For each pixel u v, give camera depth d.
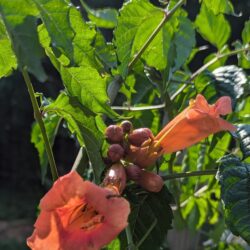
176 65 0.34
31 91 0.26
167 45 0.31
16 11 0.19
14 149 2.12
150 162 0.27
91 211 0.22
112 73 0.29
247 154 0.27
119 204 0.21
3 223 1.90
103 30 1.08
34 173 2.15
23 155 2.13
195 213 0.43
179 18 0.35
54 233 0.22
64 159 1.86
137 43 0.29
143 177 0.27
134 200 0.28
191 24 0.35
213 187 0.41
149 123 0.39
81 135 0.26
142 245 0.29
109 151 0.26
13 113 1.99
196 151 0.39
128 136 0.27
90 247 0.22
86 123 0.26
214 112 0.27
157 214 0.29
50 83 1.45
